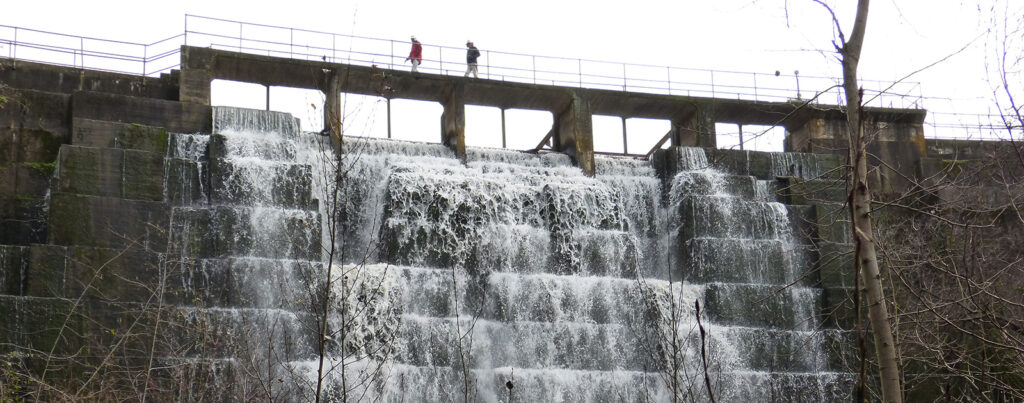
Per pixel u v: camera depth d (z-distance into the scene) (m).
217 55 44.34
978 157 54.09
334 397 35.59
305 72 46.47
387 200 42.72
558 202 44.69
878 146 52.06
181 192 39.47
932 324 29.56
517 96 50.16
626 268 44.75
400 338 38.75
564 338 40.84
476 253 42.28
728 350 42.06
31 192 39.34
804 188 48.84
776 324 43.91
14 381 31.34
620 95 50.81
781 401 41.88
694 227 45.56
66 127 40.94
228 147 40.81
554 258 44.00
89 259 35.88
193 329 35.16
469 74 50.66
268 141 41.88
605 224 45.53
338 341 37.38
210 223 38.66
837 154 51.81
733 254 45.03
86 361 33.91
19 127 40.19
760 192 47.81
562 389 39.59
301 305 37.41
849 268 45.94
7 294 35.31
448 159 47.06
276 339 36.31
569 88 50.00
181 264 37.22
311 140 45.03
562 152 50.75
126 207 37.62
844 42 17.36
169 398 32.47
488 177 46.06
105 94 41.22
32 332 34.03
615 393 40.06
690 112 52.56
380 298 38.69
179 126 42.12
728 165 49.31
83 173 37.53
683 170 48.03
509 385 17.81
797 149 54.94
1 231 38.44
